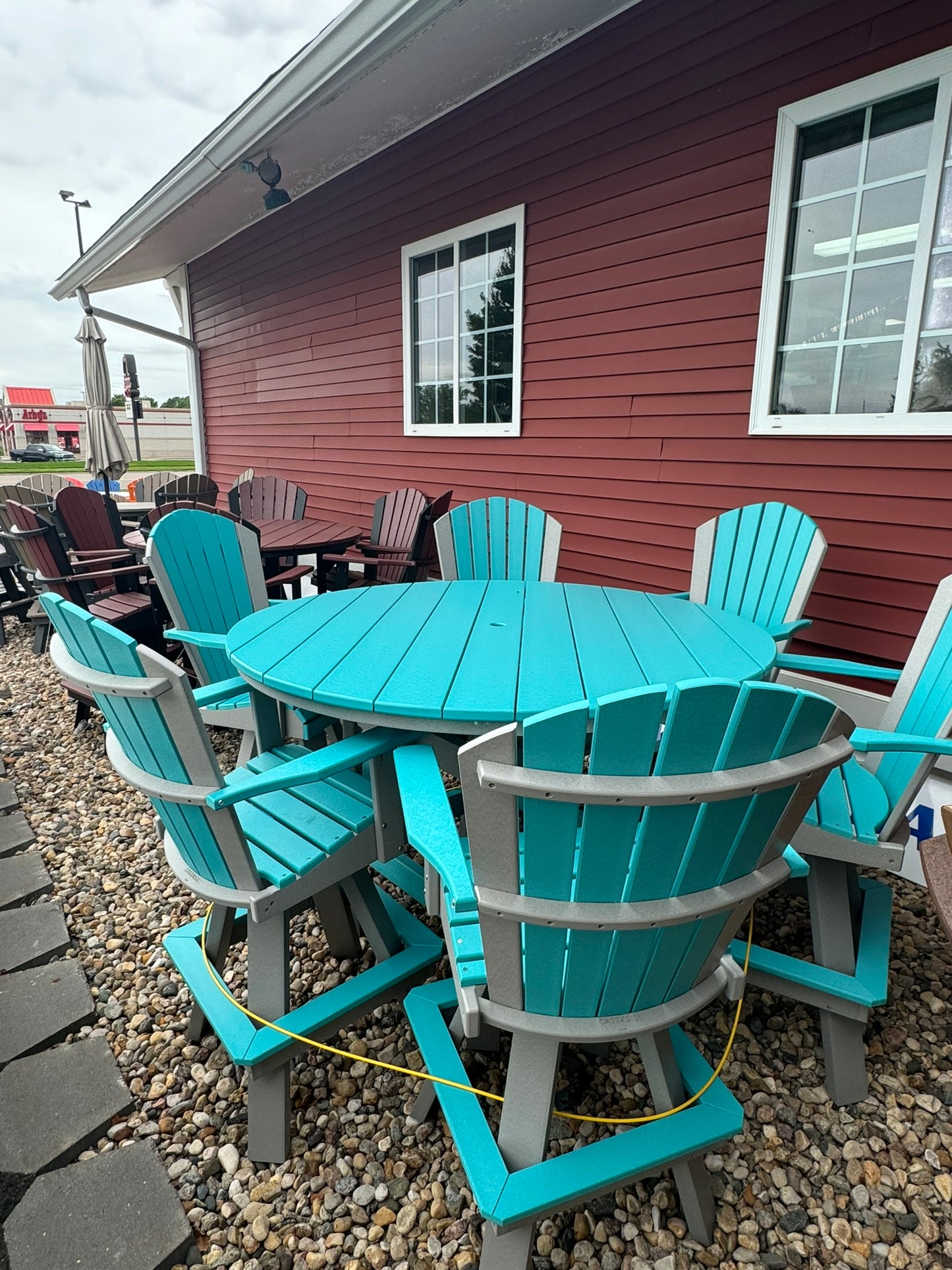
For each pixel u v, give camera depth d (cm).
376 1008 150
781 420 265
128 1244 115
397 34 283
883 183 229
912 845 229
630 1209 121
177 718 107
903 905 212
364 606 217
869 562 248
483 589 249
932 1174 128
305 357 582
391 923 159
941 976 179
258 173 429
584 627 190
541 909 84
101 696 114
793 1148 133
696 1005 101
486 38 314
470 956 104
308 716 200
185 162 425
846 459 248
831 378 253
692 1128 112
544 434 372
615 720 73
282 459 649
